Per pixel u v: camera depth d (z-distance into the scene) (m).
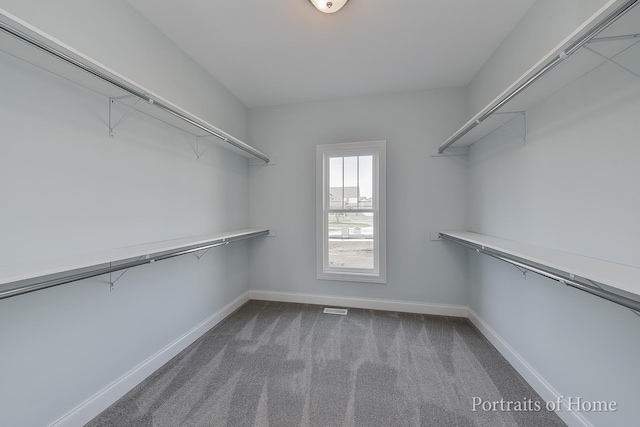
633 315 1.01
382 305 2.88
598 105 1.13
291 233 3.12
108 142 1.45
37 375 1.15
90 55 1.36
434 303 2.77
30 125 1.11
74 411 1.29
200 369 1.79
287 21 1.75
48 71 1.17
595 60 1.08
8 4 1.05
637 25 0.84
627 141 1.01
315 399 1.50
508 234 1.87
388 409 1.43
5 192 1.04
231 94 2.82
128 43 1.59
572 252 1.28
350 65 2.29
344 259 3.07
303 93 2.84
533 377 1.59
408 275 2.82
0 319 1.04
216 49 2.06
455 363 1.86
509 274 1.89
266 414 1.39
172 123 1.89
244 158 3.10
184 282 2.10
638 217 0.97
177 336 2.02
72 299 1.29
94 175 1.38
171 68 1.95
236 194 2.91
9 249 1.05
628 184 1.01
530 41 1.62
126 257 1.27
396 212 2.83
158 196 1.81
